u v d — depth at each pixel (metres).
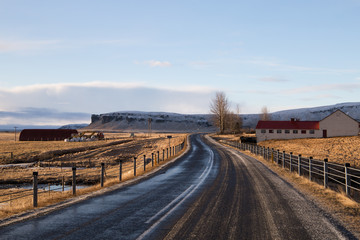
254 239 6.44
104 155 58.47
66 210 9.45
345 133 77.88
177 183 15.65
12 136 162.62
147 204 10.23
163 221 7.94
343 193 12.23
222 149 53.22
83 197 11.77
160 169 23.73
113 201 10.87
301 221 7.91
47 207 10.06
